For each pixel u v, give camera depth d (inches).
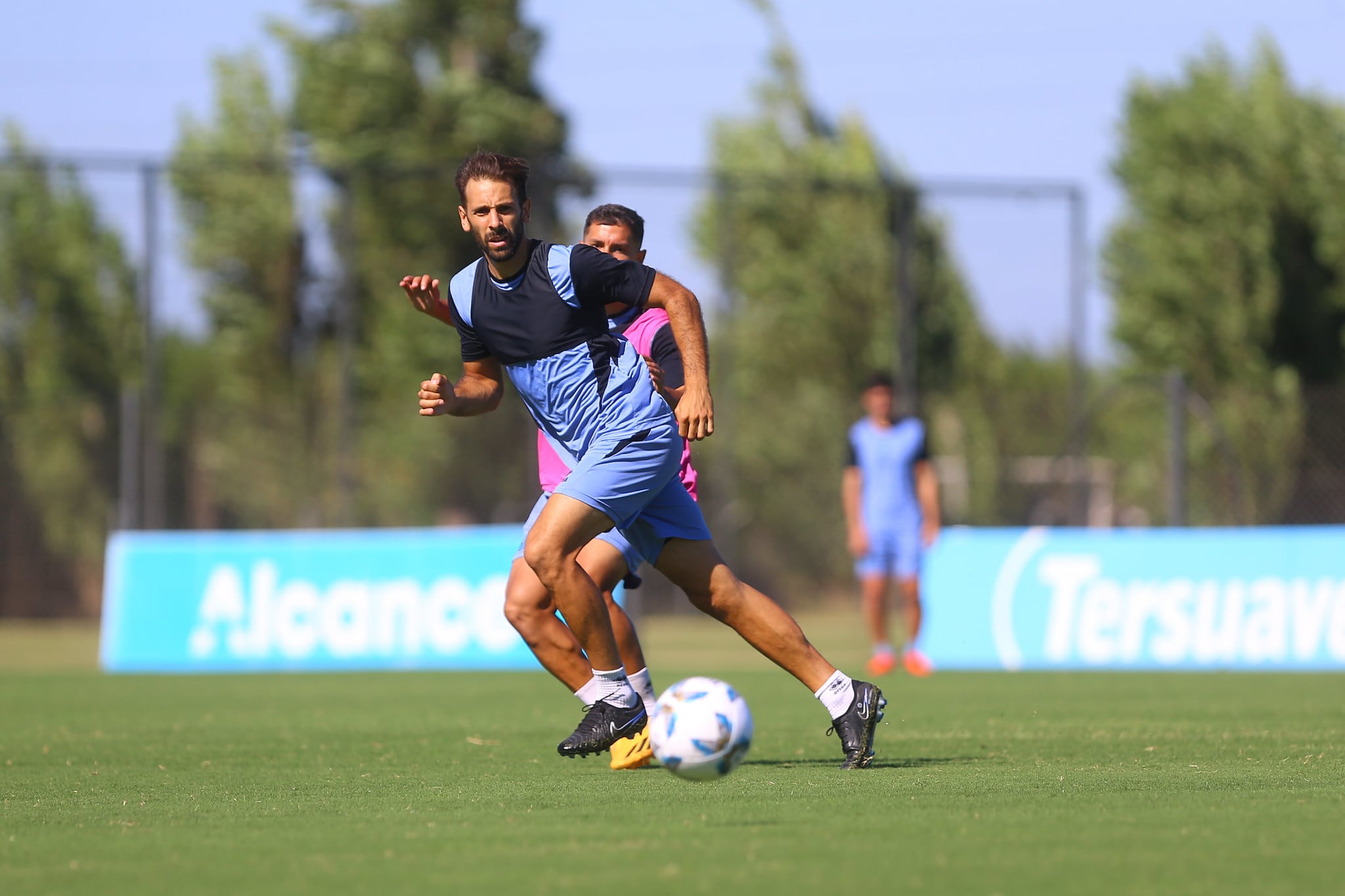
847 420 3179.1
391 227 3280.0
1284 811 554.9
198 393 3257.9
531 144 4133.9
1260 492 2797.7
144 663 1923.0
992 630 1852.9
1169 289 3614.7
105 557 2834.6
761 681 1592.0
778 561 3144.7
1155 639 1795.0
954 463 3085.6
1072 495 2564.0
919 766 736.3
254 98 4266.7
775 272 3294.8
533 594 756.0
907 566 1697.8
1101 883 418.0
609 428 693.9
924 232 3272.6
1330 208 3533.5
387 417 2999.5
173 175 3243.1
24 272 3240.7
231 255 3245.6
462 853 476.1
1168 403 2149.4
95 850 494.6
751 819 542.3
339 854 479.5
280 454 2888.8
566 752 695.1
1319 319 3531.0
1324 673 1653.5
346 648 1889.8
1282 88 3681.1
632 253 872.9
